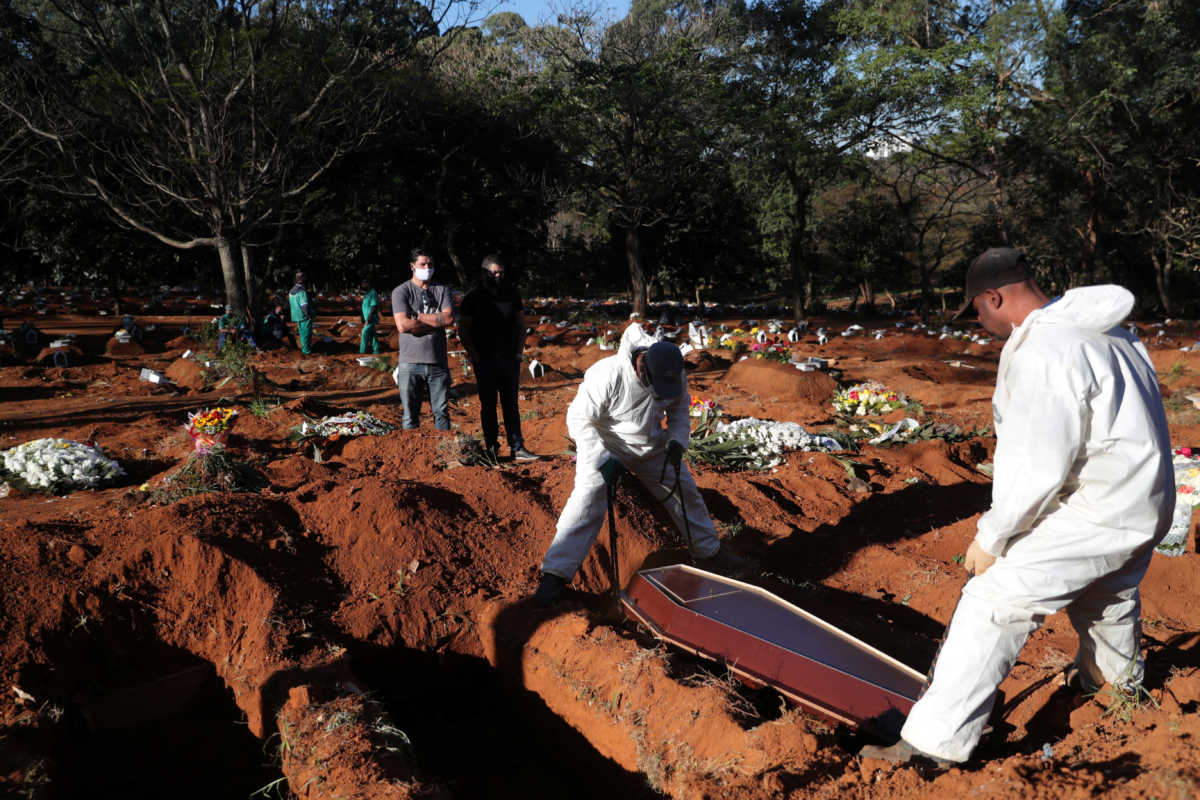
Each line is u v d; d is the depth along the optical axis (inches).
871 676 141.8
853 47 1269.7
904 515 259.8
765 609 163.3
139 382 538.3
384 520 199.2
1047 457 104.4
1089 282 1398.9
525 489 231.8
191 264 1378.0
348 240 1290.6
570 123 1248.8
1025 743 132.6
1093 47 1192.8
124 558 173.6
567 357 708.0
